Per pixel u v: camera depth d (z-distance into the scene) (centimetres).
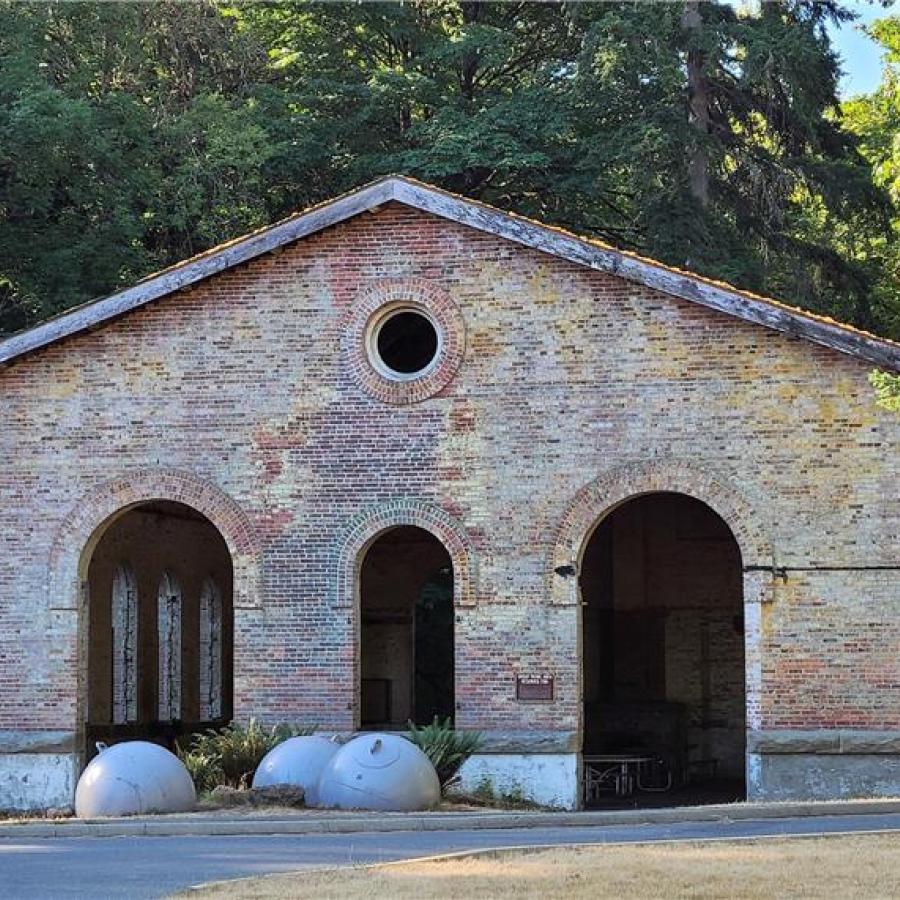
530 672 2683
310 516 2766
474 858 1808
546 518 2695
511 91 4541
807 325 2603
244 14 4738
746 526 2630
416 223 2767
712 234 4097
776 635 2606
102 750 2484
